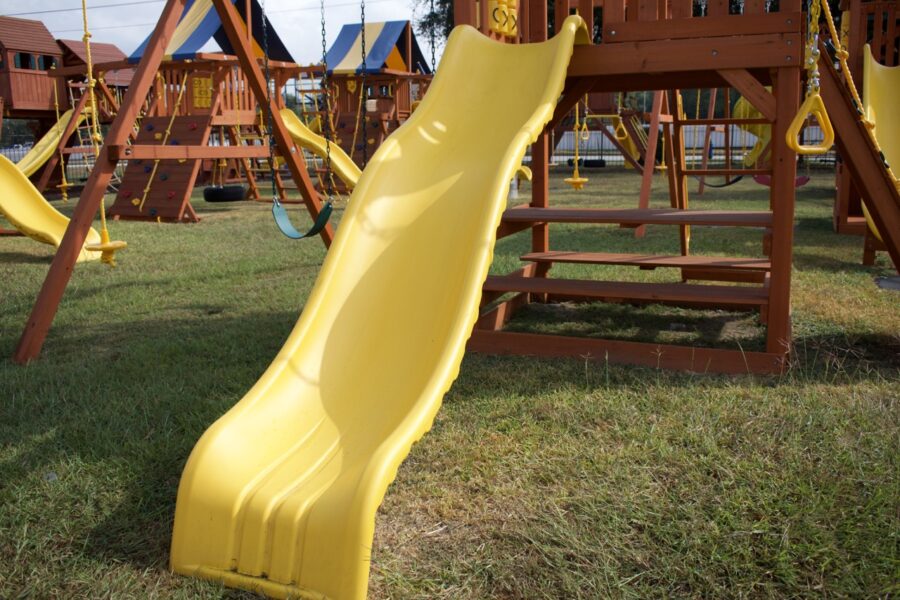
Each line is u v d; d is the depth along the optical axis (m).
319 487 2.76
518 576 2.60
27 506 3.06
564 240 10.01
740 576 2.54
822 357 4.92
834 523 2.82
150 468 3.40
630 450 3.51
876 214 5.14
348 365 3.43
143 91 5.68
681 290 5.17
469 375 4.68
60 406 4.15
